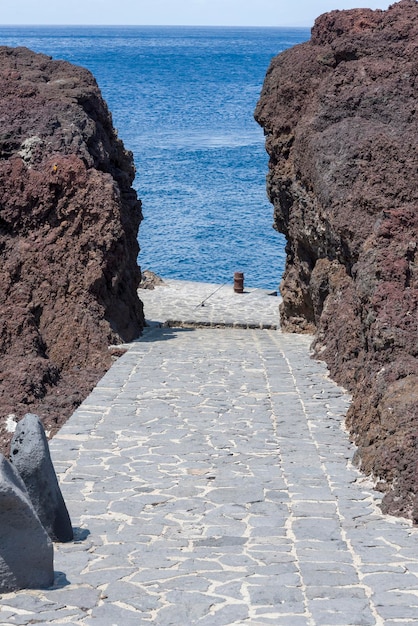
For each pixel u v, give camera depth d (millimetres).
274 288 35625
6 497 8055
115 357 19562
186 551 9344
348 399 15828
